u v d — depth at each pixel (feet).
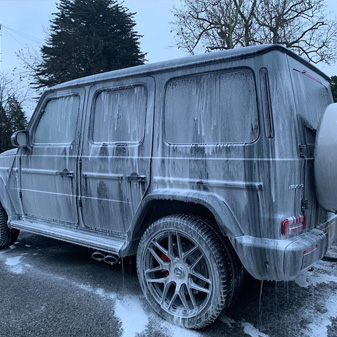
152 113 9.38
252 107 7.61
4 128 73.00
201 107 8.46
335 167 7.54
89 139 10.84
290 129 7.44
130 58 95.09
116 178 10.00
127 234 9.69
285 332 8.22
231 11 51.98
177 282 8.62
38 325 8.47
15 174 13.76
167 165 8.89
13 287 10.73
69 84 11.66
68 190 11.50
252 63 7.64
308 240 7.57
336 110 7.96
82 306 9.46
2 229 14.47
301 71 8.77
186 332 8.21
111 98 10.47
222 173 7.90
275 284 10.79
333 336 8.07
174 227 8.47
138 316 8.95
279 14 51.16
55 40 87.51
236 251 7.56
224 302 7.80
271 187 7.20
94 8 93.86
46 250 14.94
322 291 10.48
